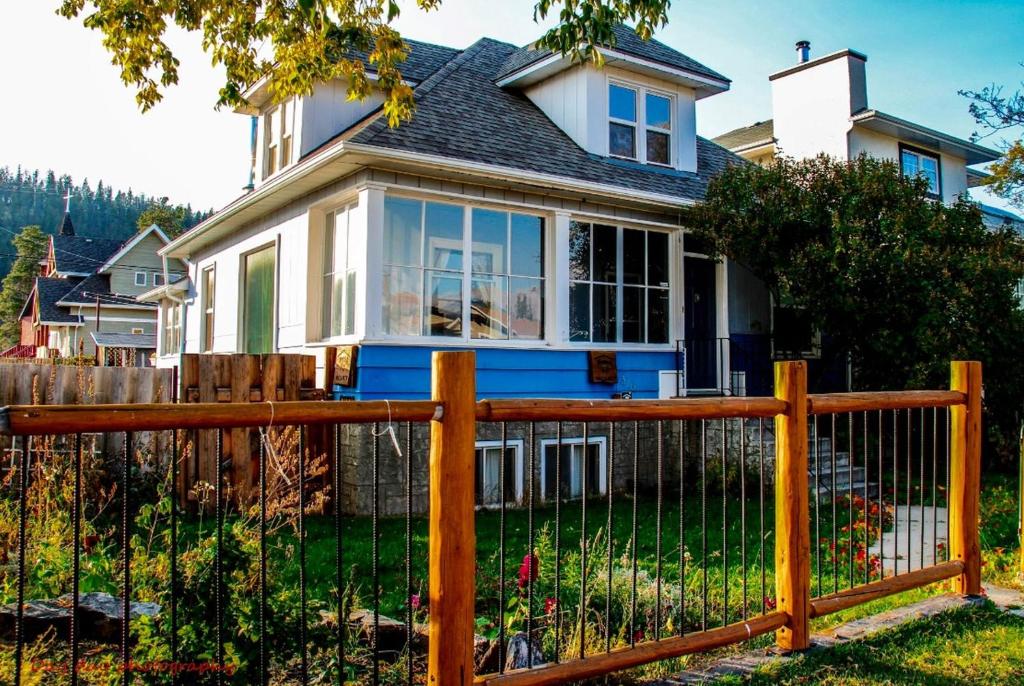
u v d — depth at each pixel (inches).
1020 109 466.9
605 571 188.5
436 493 106.9
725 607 143.3
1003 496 346.6
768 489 375.2
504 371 372.2
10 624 136.4
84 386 295.7
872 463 414.9
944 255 378.3
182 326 636.7
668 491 391.5
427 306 354.9
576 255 410.0
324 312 389.1
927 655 152.6
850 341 415.2
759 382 493.0
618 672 139.2
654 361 432.5
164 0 271.7
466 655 106.2
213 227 496.4
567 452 385.4
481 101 436.5
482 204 371.9
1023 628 170.2
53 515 188.9
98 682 116.7
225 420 92.9
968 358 369.1
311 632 122.9
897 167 425.4
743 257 425.1
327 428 315.6
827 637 161.5
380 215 338.3
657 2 260.8
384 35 290.0
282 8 276.7
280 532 259.8
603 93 441.4
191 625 112.2
